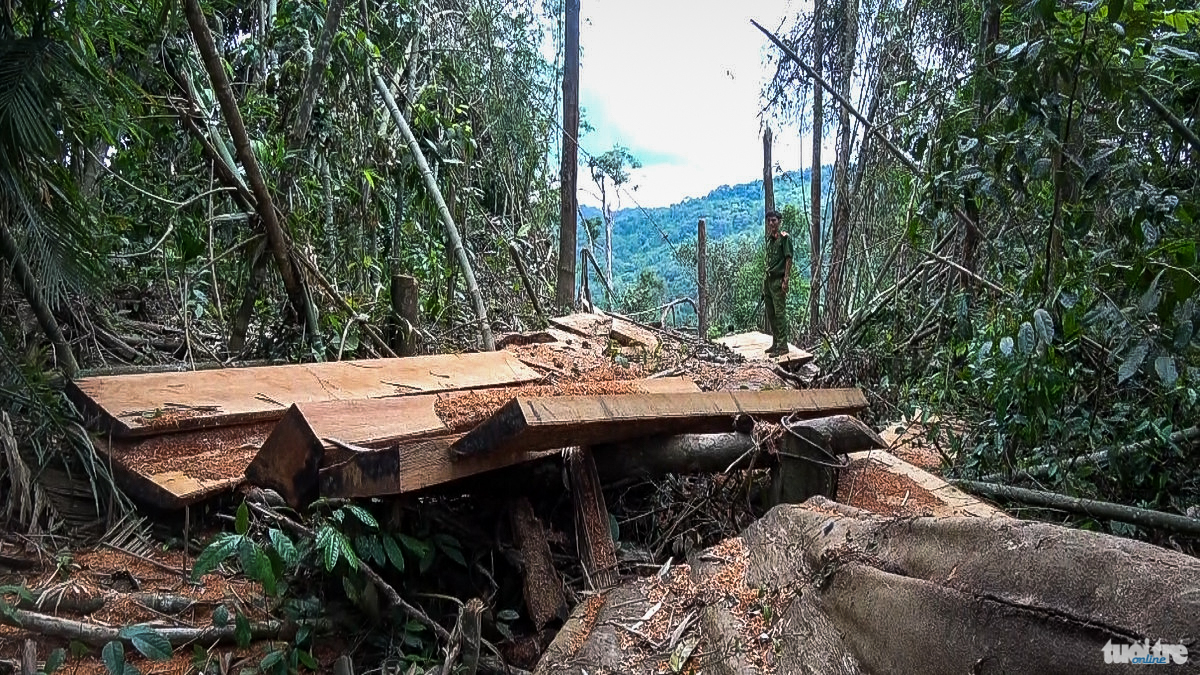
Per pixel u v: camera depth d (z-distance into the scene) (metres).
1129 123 3.57
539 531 2.75
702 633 2.06
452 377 4.39
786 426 3.10
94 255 3.21
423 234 7.18
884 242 10.00
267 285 5.41
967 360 4.52
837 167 10.70
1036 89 3.34
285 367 3.99
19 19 3.06
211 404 3.47
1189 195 3.20
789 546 2.24
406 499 2.62
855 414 3.87
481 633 2.55
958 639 1.40
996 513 3.28
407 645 2.51
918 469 3.89
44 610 2.45
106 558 2.83
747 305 17.86
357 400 3.10
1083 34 3.03
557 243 12.97
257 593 2.71
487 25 10.27
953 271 6.12
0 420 2.94
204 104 5.00
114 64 4.07
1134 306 3.04
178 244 5.29
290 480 2.64
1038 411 3.51
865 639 1.66
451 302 6.79
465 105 9.01
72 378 3.50
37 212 2.89
